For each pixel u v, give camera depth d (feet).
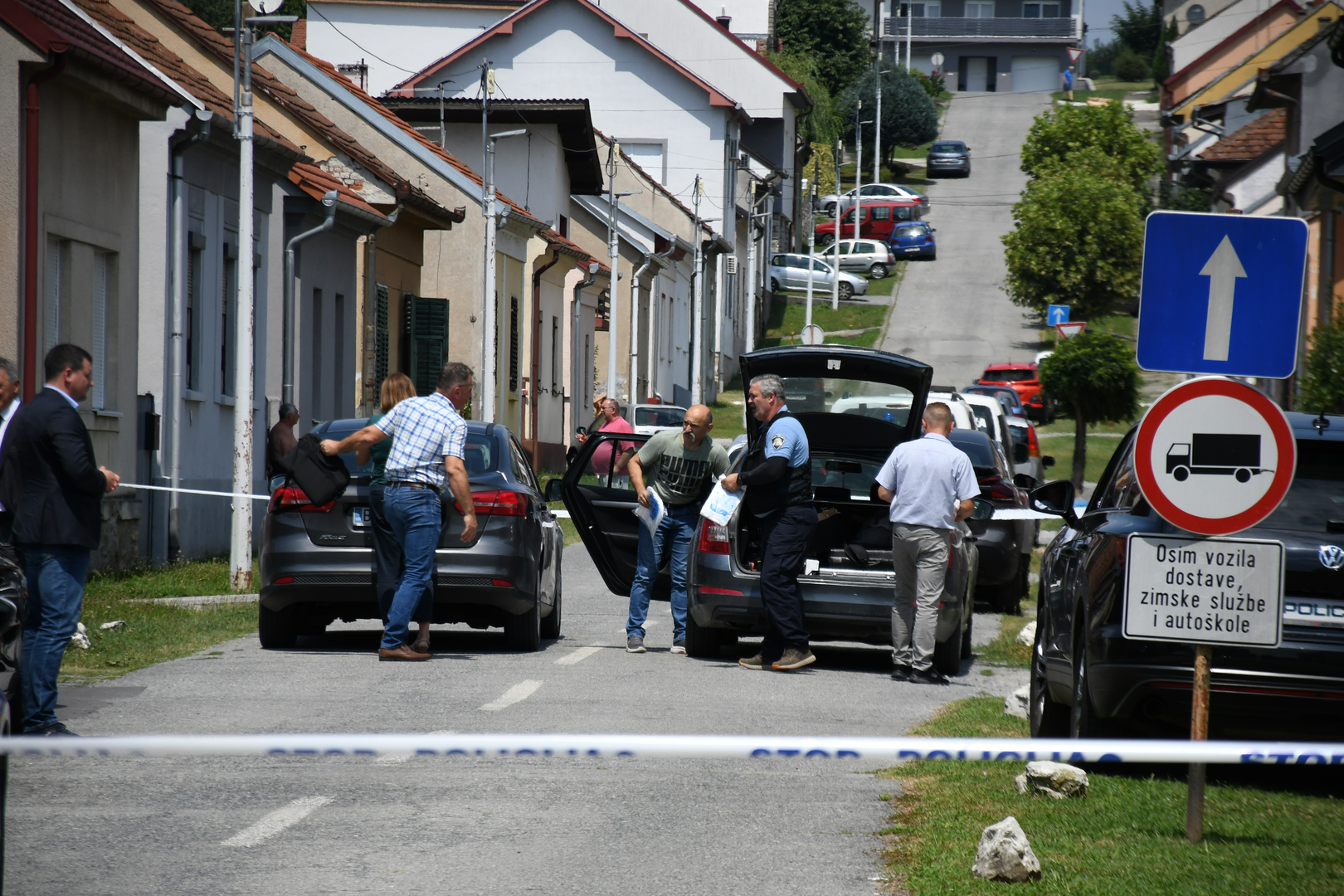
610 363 462.60
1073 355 387.55
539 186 481.05
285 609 135.23
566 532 291.58
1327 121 343.67
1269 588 69.21
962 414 213.46
